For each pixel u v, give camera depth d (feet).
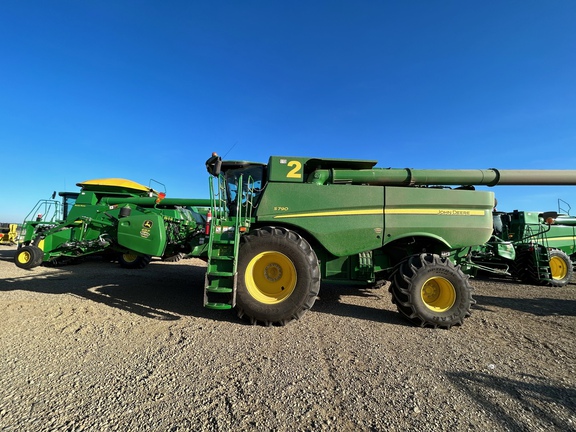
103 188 32.24
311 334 11.91
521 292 22.77
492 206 15.38
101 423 6.40
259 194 15.84
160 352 9.96
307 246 13.43
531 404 7.29
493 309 16.69
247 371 8.75
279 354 9.95
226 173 17.35
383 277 16.47
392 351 10.42
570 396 7.67
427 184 16.33
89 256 37.45
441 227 14.85
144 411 6.82
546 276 26.48
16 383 7.93
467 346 11.04
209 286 13.04
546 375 8.79
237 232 13.42
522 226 32.04
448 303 13.53
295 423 6.49
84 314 13.70
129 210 19.81
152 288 19.69
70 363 9.10
